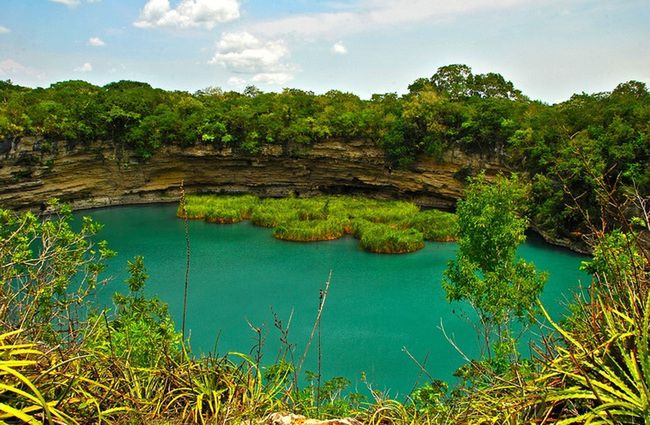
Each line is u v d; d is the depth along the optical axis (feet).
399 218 163.53
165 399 20.84
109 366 21.11
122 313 39.88
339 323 84.94
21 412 13.05
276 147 206.28
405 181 198.49
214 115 207.41
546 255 127.34
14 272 29.27
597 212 122.21
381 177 204.44
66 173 189.06
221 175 214.48
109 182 201.05
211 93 264.31
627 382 16.15
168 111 211.20
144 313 40.68
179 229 162.61
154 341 29.50
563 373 17.01
